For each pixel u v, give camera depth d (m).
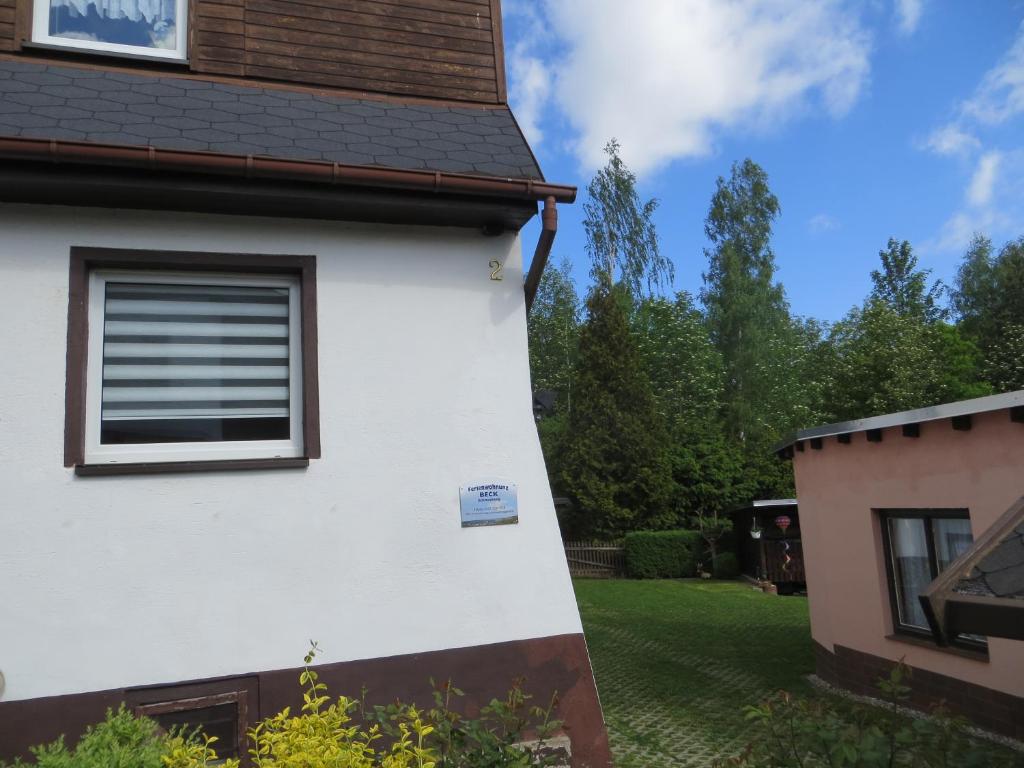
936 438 6.91
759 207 34.88
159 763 3.07
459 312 4.76
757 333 32.03
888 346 21.28
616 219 33.19
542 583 4.58
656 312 32.16
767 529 19.69
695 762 5.95
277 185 4.31
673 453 24.30
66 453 3.94
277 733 3.24
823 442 8.77
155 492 4.02
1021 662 5.89
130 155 3.96
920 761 2.66
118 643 3.83
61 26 4.89
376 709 3.47
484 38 5.71
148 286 4.44
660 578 21.11
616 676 9.05
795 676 9.03
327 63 5.24
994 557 2.65
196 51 4.96
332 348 4.48
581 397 24.59
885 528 7.78
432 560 4.41
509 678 4.41
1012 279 35.03
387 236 4.72
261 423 4.49
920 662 7.05
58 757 2.98
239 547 4.09
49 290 4.08
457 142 5.04
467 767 3.23
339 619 4.19
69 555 3.85
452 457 4.56
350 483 4.35
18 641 3.71
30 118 4.14
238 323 4.55
